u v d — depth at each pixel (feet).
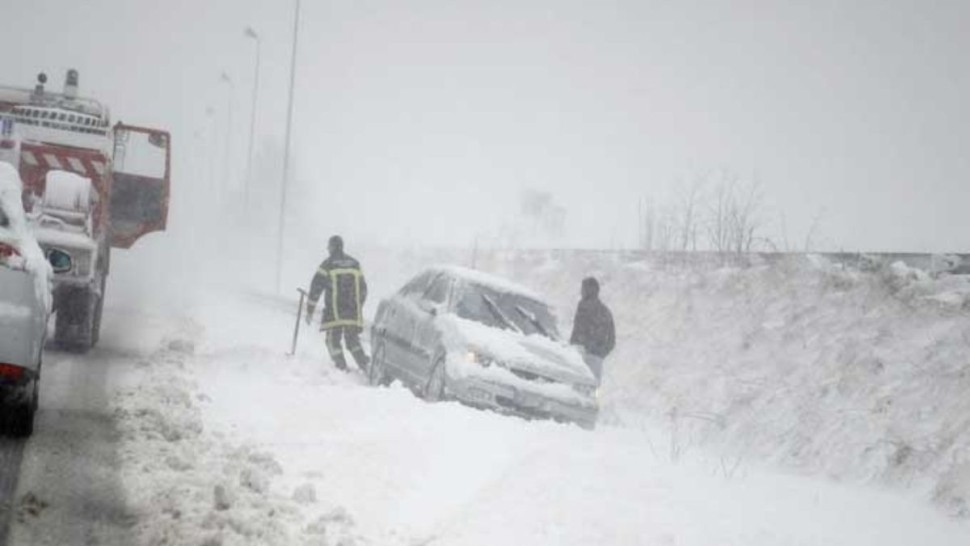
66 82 41.11
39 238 33.58
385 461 24.07
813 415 36.04
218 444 23.48
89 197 35.12
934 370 34.27
